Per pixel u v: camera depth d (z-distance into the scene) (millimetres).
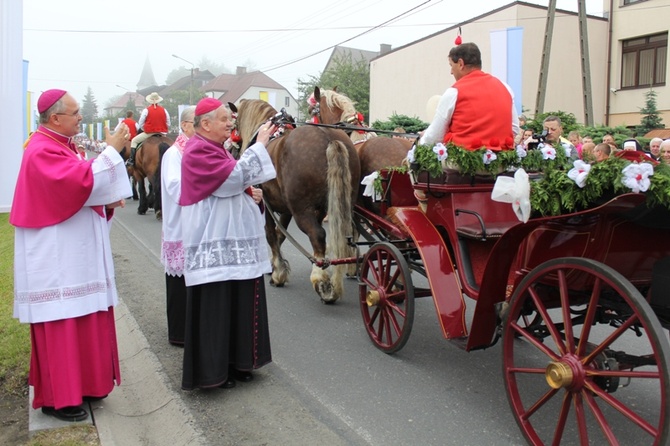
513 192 3105
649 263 3123
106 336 3730
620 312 3354
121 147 3586
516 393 3373
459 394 4137
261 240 4207
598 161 2922
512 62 11516
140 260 8430
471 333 3754
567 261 2941
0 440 3375
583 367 2912
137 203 15797
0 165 4648
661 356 2523
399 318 5855
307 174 5508
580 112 21062
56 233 3428
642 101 20094
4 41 4578
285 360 4793
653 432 2607
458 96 4141
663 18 19203
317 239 5691
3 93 4609
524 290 3260
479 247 4156
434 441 3500
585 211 2869
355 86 39844
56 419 3584
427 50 23062
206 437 3545
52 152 3404
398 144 6293
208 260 3904
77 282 3496
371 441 3506
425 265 4262
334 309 6137
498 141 4117
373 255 5016
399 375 4473
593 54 20891
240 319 4180
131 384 4367
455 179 4223
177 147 4613
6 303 5820
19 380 4121
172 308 4957
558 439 3115
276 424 3715
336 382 4355
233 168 3865
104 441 3375
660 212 2787
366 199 6270
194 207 3918
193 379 4051
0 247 9305
